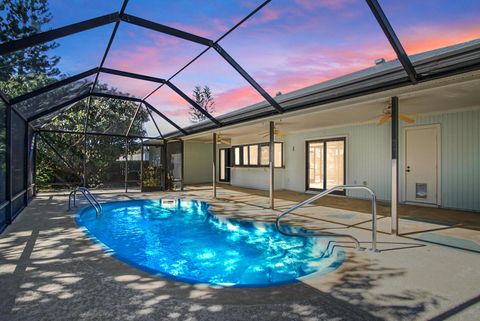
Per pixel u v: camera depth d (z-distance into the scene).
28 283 3.13
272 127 8.25
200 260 5.27
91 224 7.90
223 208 8.31
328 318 2.42
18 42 4.44
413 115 8.00
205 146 18.55
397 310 2.56
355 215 7.00
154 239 6.60
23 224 6.25
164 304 2.65
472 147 7.04
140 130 13.21
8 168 6.30
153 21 5.22
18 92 6.23
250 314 2.47
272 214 7.36
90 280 3.21
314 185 11.42
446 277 3.30
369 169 9.37
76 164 13.90
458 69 4.16
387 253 4.16
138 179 15.47
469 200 7.13
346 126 10.05
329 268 3.60
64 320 2.40
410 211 7.26
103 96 9.83
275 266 4.95
